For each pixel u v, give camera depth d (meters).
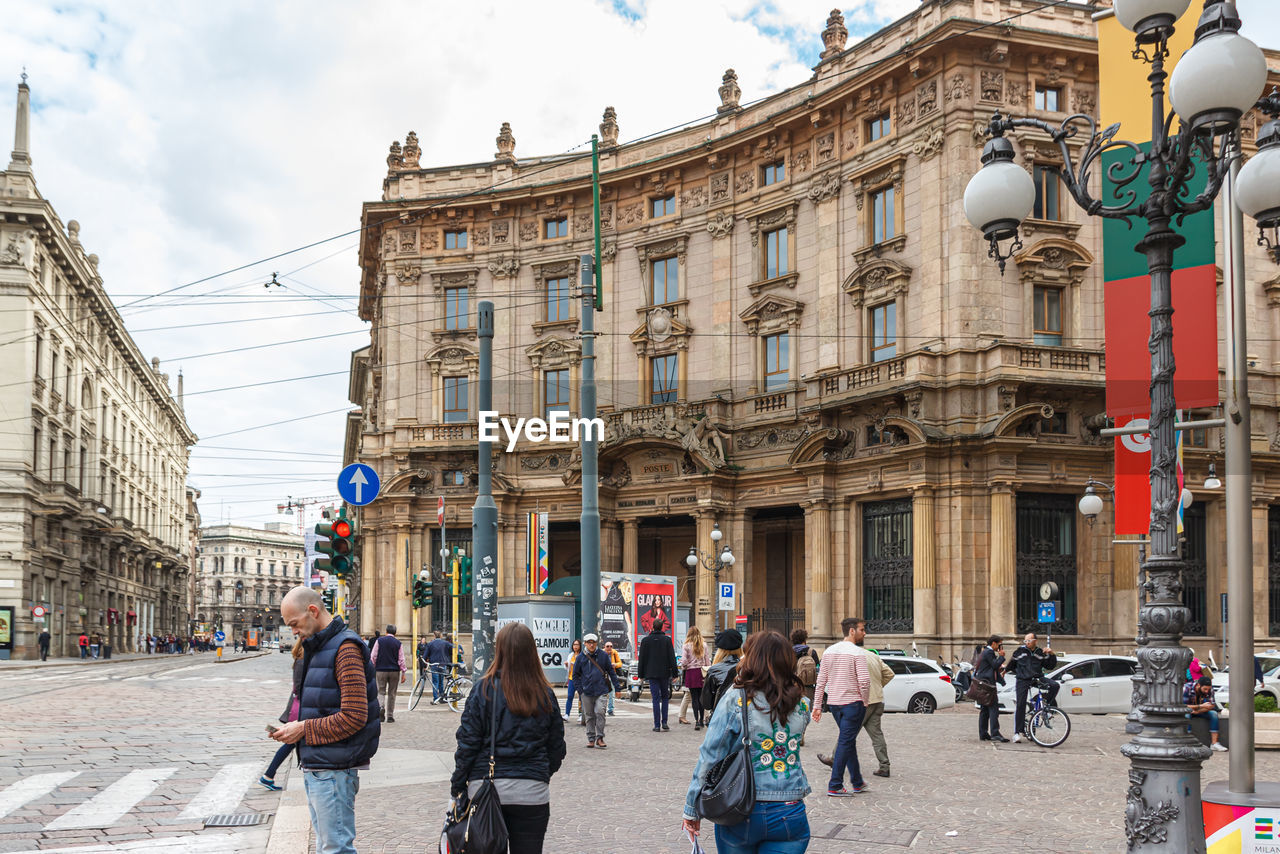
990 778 14.39
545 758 6.36
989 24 33.44
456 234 49.62
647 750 17.42
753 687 6.12
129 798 12.12
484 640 20.97
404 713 24.89
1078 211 36.28
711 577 41.28
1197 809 7.24
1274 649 36.38
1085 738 20.19
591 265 25.66
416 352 49.19
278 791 12.68
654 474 43.66
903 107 37.69
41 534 57.78
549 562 48.75
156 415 94.56
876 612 37.44
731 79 44.75
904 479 36.09
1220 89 7.48
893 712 27.08
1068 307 36.06
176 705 25.28
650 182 45.78
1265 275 38.19
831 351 39.66
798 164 41.59
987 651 19.34
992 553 34.41
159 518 95.69
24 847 9.67
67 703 25.45
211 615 160.38
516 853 6.30
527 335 47.88
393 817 11.17
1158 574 7.58
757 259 42.69
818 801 12.42
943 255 36.03
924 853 9.66
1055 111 36.72
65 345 62.66
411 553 47.88
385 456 49.06
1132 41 11.77
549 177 48.62
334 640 7.16
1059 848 9.88
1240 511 10.13
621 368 46.09
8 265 55.09
